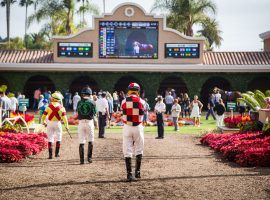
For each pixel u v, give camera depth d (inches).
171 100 1262.3
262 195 294.2
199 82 1540.4
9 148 486.3
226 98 1461.6
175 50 1517.0
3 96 876.6
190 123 1068.5
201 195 296.2
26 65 1489.9
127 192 305.9
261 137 549.3
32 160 478.9
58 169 414.0
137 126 357.4
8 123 645.9
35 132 708.0
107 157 509.0
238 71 1530.5
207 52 1604.3
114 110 1362.0
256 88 1626.5
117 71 1519.4
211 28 1793.8
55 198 290.8
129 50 1508.4
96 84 1663.4
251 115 730.8
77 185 330.0
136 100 358.9
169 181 343.9
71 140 700.7
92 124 462.0
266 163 421.7
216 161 466.6
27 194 301.7
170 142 677.9
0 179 355.9
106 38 1503.4
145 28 1505.9
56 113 500.4
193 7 1760.6
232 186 322.0
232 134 641.0
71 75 1519.4
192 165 435.8
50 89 1653.5
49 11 1847.9
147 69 1513.3
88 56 1507.1
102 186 326.0
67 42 1507.1
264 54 1598.2
